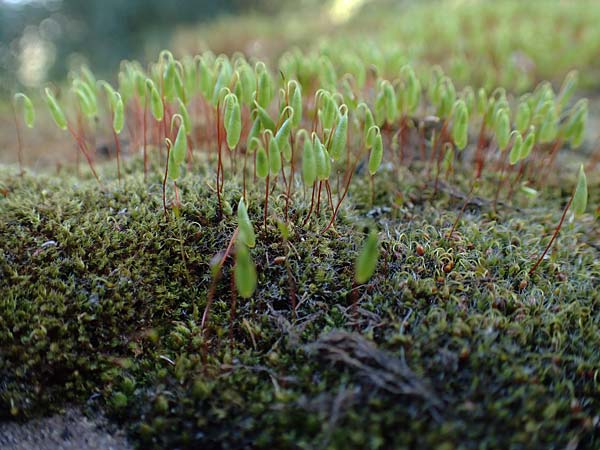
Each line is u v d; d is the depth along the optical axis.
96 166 0.05
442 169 0.05
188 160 0.05
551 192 0.05
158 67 0.05
